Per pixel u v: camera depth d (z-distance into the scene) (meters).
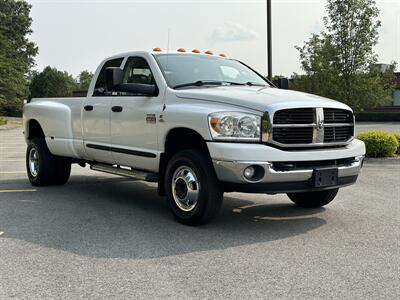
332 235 5.64
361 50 24.14
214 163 5.48
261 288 3.99
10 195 8.08
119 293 3.89
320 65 24.92
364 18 23.89
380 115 44.00
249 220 6.36
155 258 4.75
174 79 6.47
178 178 5.99
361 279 4.20
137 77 6.93
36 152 8.88
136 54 7.04
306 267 4.50
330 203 7.53
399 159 12.96
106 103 7.19
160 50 7.10
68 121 8.03
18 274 4.32
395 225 6.12
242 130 5.43
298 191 5.61
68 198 7.83
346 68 24.44
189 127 5.74
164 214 6.67
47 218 6.43
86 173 10.94
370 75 24.59
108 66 7.50
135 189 8.78
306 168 5.60
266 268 4.47
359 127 33.31
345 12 23.92
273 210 6.99
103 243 5.25
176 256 4.82
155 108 6.30
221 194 5.72
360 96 24.47
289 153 5.43
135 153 6.67
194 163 5.70
